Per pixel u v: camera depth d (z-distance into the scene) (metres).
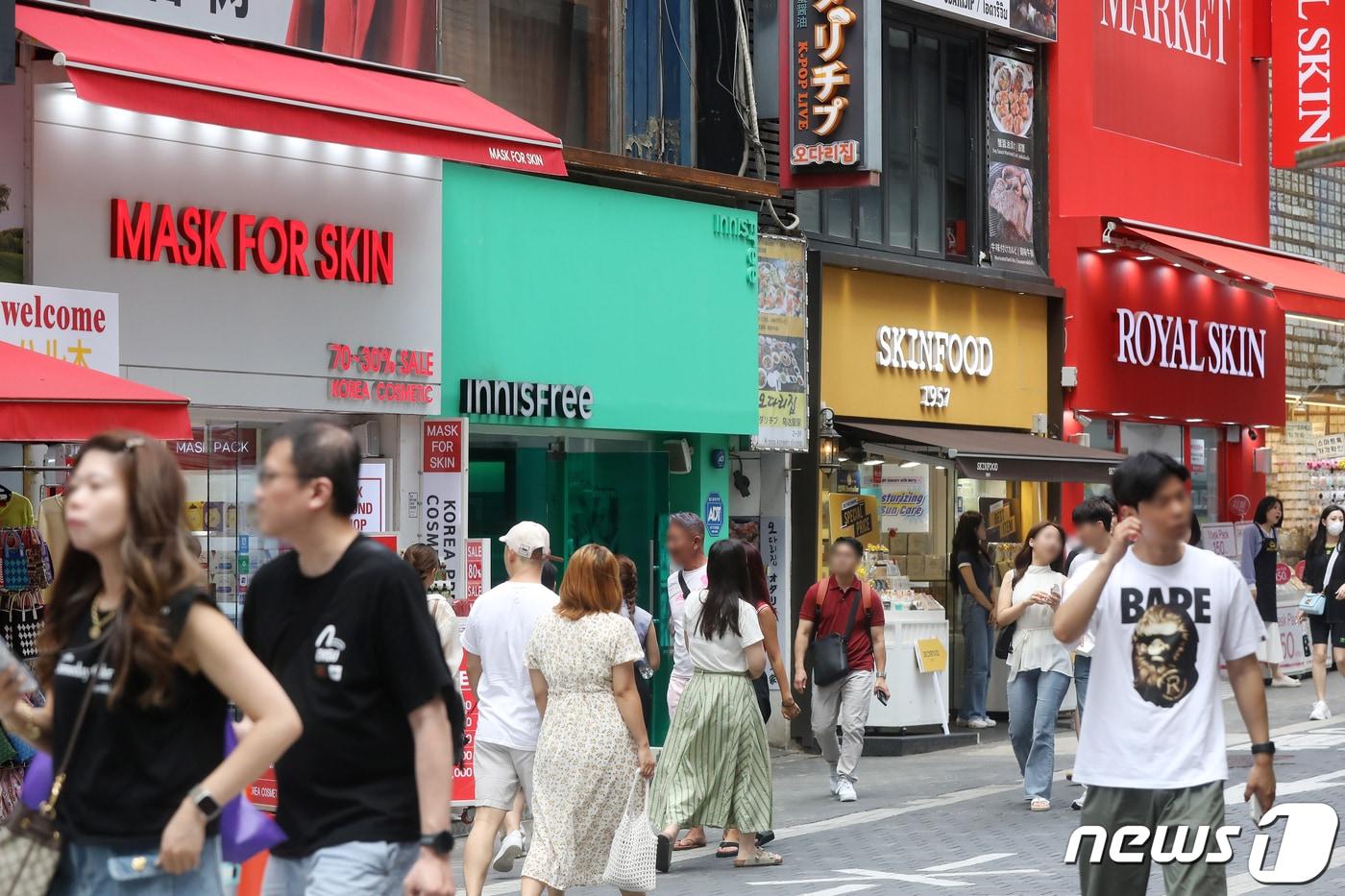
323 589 5.79
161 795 5.21
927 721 19.62
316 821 5.73
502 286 16.95
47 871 5.21
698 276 19.03
